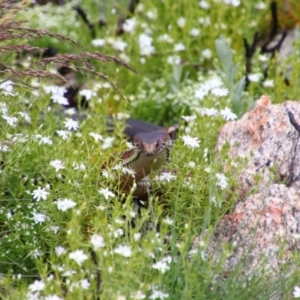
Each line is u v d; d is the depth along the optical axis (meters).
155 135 10.18
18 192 9.84
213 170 9.92
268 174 10.52
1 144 9.72
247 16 16.47
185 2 16.81
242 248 9.35
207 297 8.67
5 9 11.09
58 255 8.25
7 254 9.30
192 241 9.36
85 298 8.24
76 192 9.74
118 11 17.53
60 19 16.56
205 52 15.52
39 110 11.69
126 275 7.82
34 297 7.99
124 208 9.08
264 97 11.40
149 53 15.55
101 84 14.23
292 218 9.55
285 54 15.91
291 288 8.71
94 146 10.76
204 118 11.81
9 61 12.80
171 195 10.17
